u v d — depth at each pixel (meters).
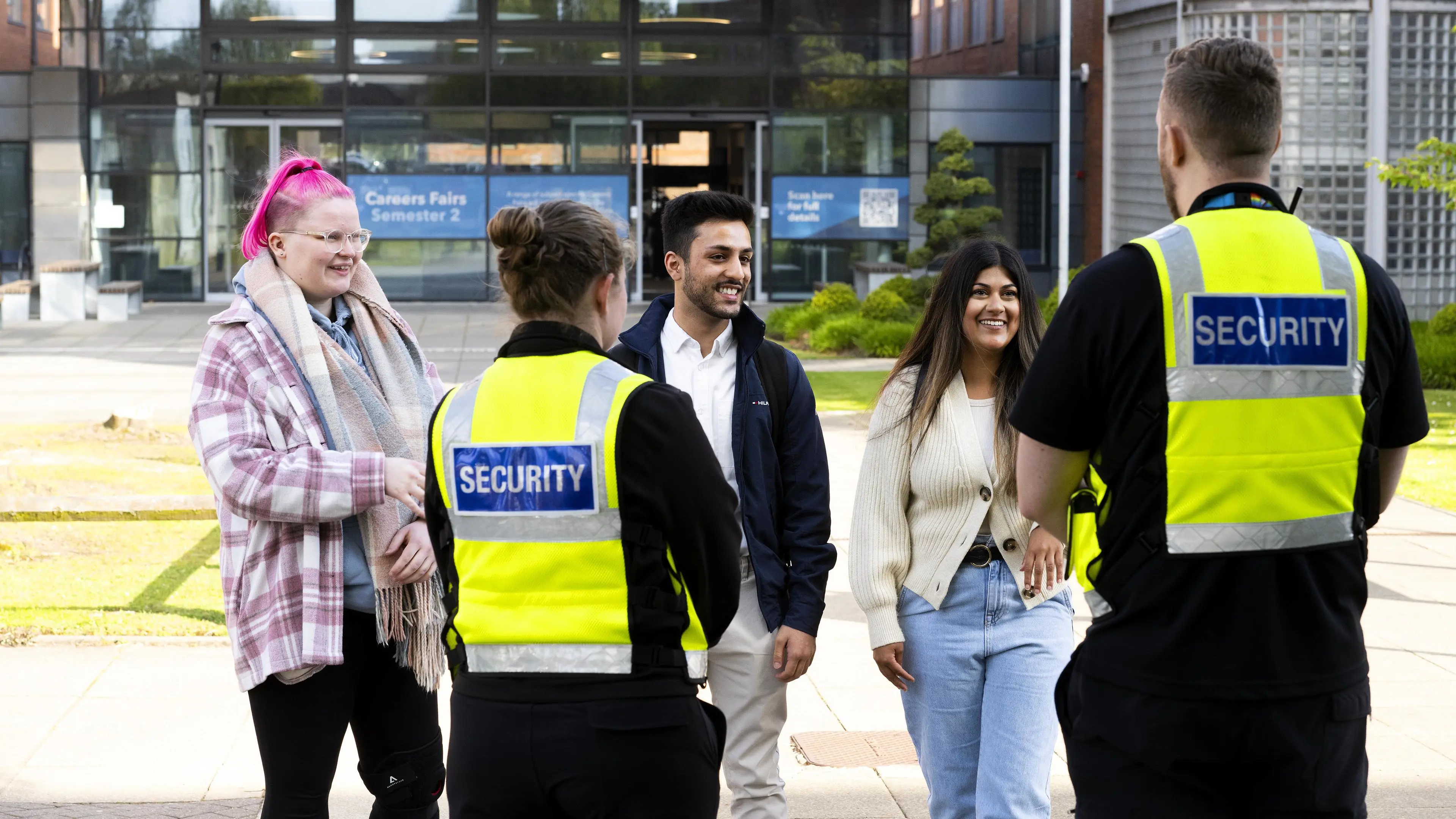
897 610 3.72
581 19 26.92
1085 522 2.54
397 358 3.63
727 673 3.65
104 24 26.50
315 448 3.29
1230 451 2.40
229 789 4.70
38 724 5.29
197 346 21.38
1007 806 3.51
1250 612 2.40
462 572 2.65
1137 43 26.73
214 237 26.97
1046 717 3.58
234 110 26.70
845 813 4.59
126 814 4.48
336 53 26.69
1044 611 3.66
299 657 3.27
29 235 27.00
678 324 3.73
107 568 7.94
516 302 2.69
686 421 2.59
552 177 27.09
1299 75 23.33
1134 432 2.42
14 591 7.29
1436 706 5.66
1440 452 12.40
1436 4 23.34
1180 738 2.41
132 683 5.79
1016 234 28.59
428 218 26.94
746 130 27.58
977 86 28.19
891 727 5.42
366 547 3.36
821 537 3.68
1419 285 23.75
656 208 27.58
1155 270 2.41
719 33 27.20
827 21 27.31
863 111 27.53
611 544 2.56
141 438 12.81
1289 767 2.43
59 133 26.48
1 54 27.89
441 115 26.88
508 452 2.59
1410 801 4.66
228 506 3.27
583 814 2.57
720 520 2.61
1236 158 2.50
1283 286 2.42
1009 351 3.71
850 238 27.77
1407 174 16.12
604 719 2.54
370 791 3.65
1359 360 2.46
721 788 4.19
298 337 3.39
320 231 3.44
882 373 18.67
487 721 2.59
